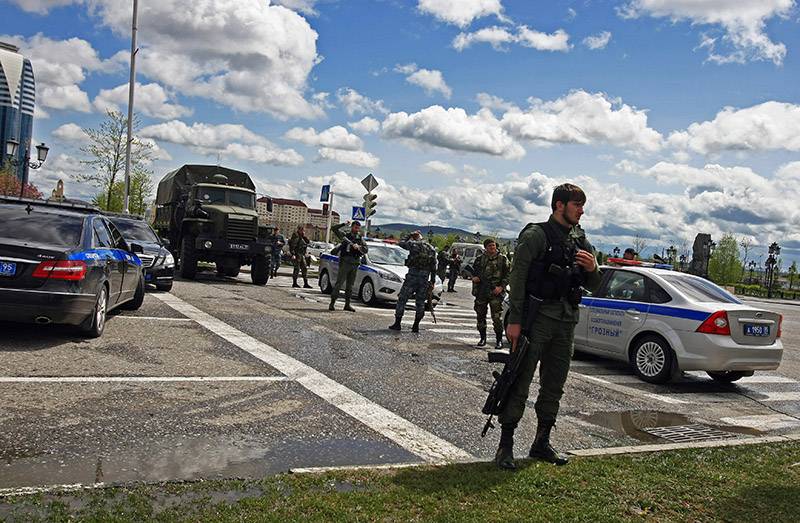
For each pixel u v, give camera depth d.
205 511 3.43
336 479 4.02
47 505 3.39
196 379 6.67
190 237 19.41
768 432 6.75
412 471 4.28
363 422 5.64
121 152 35.62
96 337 8.40
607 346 9.80
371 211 22.14
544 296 4.53
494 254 11.05
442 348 10.42
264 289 18.41
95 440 4.59
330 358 8.46
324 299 16.92
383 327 12.27
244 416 5.51
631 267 10.02
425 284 11.98
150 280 14.26
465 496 3.90
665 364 8.93
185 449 4.55
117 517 3.29
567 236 4.65
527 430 5.91
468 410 6.43
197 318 10.91
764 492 4.40
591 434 6.00
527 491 4.07
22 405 5.27
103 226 9.23
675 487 4.38
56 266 7.46
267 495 3.70
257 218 19.75
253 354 8.25
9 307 7.28
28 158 25.95
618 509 3.92
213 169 21.97
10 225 8.03
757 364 8.84
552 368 4.74
